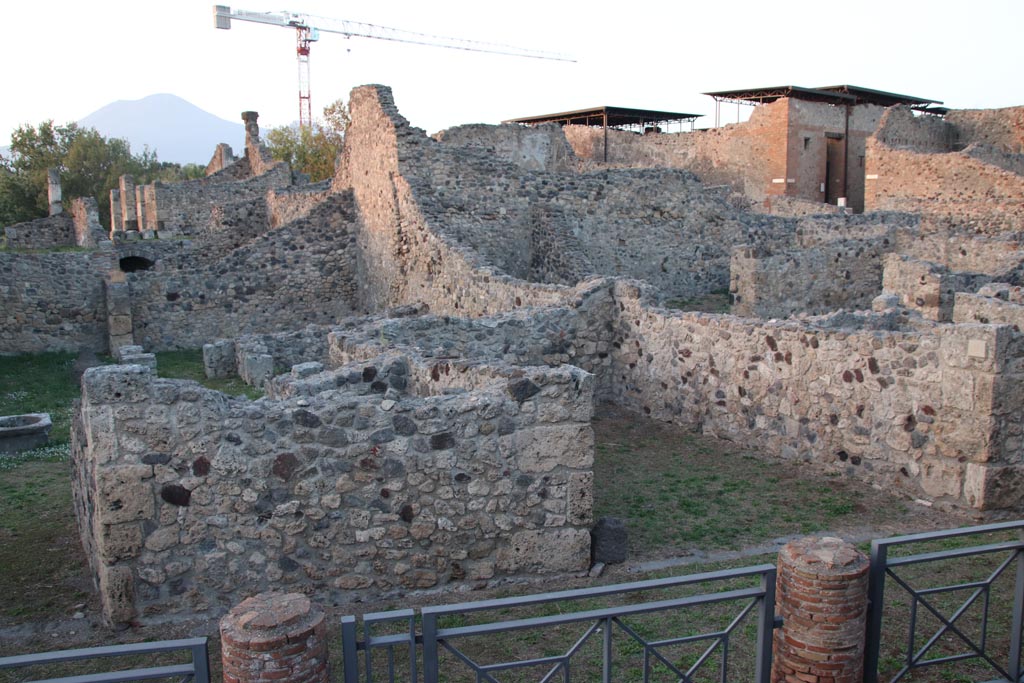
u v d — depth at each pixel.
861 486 9.73
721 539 8.29
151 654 6.20
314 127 68.00
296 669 4.19
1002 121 40.69
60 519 9.48
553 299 14.37
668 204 24.16
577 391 7.25
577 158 32.91
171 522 6.52
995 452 8.48
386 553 6.97
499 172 22.52
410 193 21.39
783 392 10.80
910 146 39.19
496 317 13.09
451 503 7.06
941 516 8.78
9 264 21.47
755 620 6.47
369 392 9.39
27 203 58.84
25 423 13.38
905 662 5.60
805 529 8.52
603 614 4.40
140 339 23.05
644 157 42.88
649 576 7.42
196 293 23.62
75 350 22.41
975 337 8.46
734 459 10.88
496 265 22.48
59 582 7.63
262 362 17.53
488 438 7.08
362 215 25.16
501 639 6.29
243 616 4.26
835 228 24.81
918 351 9.08
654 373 13.00
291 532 6.76
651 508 9.17
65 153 62.47
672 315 12.58
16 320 21.64
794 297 20.55
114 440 6.35
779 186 39.78
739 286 20.19
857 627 4.70
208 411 6.54
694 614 6.63
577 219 23.31
